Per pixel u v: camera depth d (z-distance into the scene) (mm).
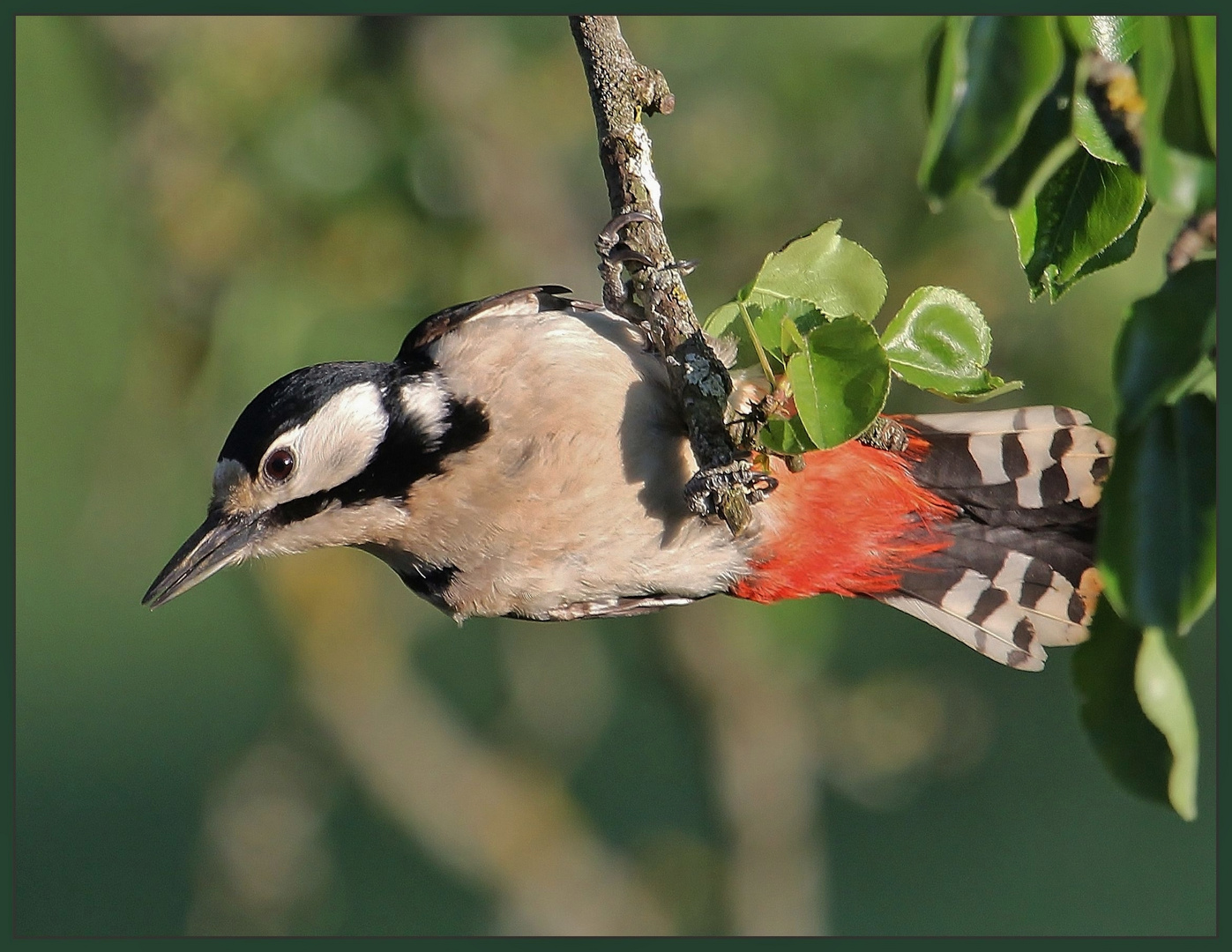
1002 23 4156
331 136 12188
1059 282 5535
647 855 15391
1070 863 18391
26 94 15594
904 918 17844
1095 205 5473
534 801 15055
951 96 4164
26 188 15547
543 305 7598
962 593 8234
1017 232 5547
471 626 18547
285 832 14828
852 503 7824
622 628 15797
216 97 12172
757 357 6945
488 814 14867
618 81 6902
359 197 12148
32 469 20797
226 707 22625
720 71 12289
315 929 17078
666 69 12336
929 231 11594
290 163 12109
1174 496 4316
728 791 13930
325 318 12016
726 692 13633
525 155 12570
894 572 8117
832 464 7766
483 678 18344
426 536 7516
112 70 12641
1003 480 8102
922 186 4176
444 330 7559
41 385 15797
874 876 18375
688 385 6438
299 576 14211
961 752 14352
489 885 14938
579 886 14930
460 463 7312
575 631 15031
